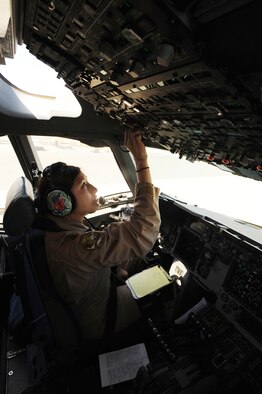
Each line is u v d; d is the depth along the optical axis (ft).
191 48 1.87
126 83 3.33
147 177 4.91
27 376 5.07
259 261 4.53
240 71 1.90
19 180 4.95
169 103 3.33
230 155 4.11
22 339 5.09
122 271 6.93
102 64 3.22
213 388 3.96
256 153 3.52
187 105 3.06
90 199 4.64
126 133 5.26
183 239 6.20
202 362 4.57
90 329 4.81
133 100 4.05
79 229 4.62
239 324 4.63
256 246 4.66
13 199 4.32
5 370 5.16
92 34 2.60
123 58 2.64
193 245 5.93
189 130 4.05
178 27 1.75
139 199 4.69
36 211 4.67
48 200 4.25
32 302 4.07
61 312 4.14
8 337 5.87
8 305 5.58
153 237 4.62
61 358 4.31
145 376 4.23
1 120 6.77
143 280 5.96
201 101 2.68
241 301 4.68
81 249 4.10
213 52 1.85
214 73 2.02
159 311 5.82
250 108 2.28
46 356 4.26
